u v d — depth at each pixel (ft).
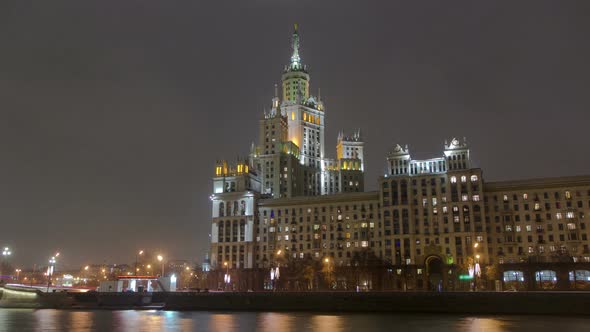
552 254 592.60
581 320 334.85
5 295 544.21
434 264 647.15
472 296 395.96
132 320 376.68
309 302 451.12
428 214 654.12
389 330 295.48
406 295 418.10
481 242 620.49
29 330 314.14
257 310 464.24
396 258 651.66
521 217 619.26
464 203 638.53
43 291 571.69
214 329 310.86
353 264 639.35
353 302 435.53
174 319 380.99
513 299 383.65
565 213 601.62
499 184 637.30
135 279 582.35
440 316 379.55
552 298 372.38
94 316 415.23
